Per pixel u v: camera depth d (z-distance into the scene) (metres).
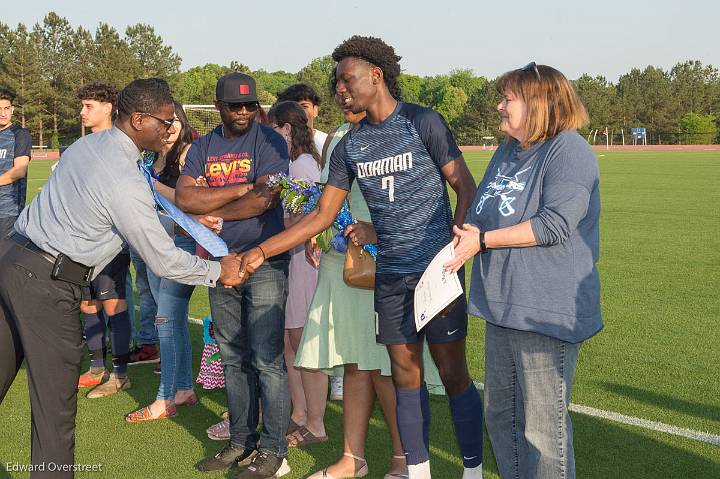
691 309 7.10
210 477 3.82
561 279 2.74
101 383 5.31
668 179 25.28
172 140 4.84
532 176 2.78
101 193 3.04
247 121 3.87
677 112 89.31
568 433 2.88
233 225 3.85
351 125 3.67
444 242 3.31
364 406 3.81
